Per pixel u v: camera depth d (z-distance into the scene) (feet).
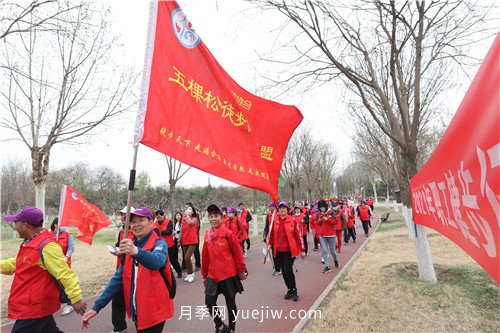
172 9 9.37
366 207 50.47
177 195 113.19
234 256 14.64
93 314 9.46
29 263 10.44
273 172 10.43
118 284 9.95
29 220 10.69
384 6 18.83
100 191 116.26
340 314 15.87
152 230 10.11
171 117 8.80
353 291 19.51
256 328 15.56
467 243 7.79
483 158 5.84
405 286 19.20
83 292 23.02
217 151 9.27
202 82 9.55
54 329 11.14
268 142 10.53
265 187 9.64
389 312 15.60
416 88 22.27
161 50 8.97
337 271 26.73
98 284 24.95
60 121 23.79
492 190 5.48
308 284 23.11
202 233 62.69
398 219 71.92
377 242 39.50
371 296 18.08
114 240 58.03
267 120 10.58
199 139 9.09
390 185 95.81
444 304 15.85
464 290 17.34
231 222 31.32
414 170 22.40
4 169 92.22
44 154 23.82
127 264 9.80
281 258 20.02
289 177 79.25
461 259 24.27
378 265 25.62
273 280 24.76
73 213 20.62
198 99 9.37
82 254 40.47
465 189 7.25
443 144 9.12
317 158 98.48
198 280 25.17
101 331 16.21
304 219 37.83
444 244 31.58
